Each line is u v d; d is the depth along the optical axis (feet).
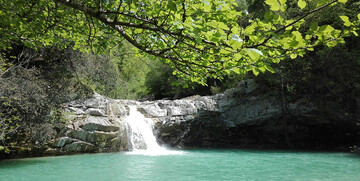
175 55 12.12
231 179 23.49
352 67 48.11
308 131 56.49
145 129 51.75
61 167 29.55
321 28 6.87
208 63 10.85
